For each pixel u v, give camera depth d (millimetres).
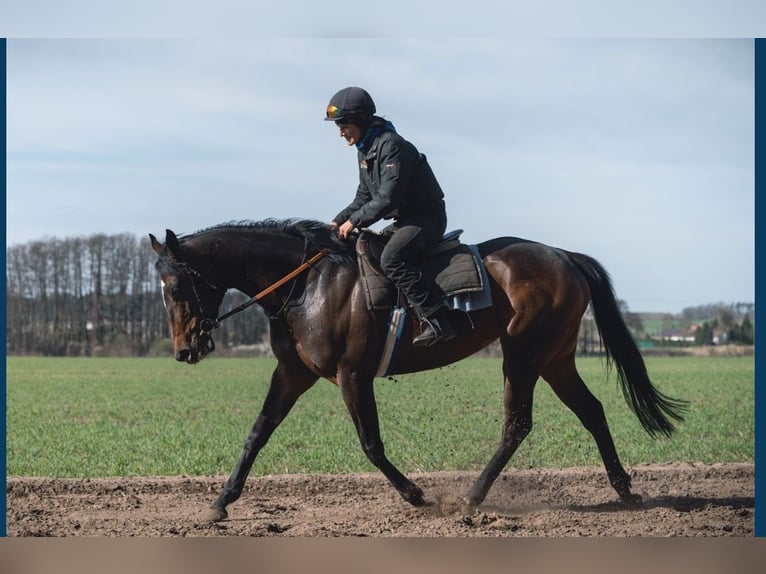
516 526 7629
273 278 7953
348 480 10008
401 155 7613
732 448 13055
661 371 41250
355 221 7605
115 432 16516
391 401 21734
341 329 7730
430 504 8055
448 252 7957
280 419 8078
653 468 10922
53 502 8898
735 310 77938
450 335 7688
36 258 80500
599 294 8539
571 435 14328
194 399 26422
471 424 16469
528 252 8188
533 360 8031
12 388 31812
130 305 80375
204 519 7898
